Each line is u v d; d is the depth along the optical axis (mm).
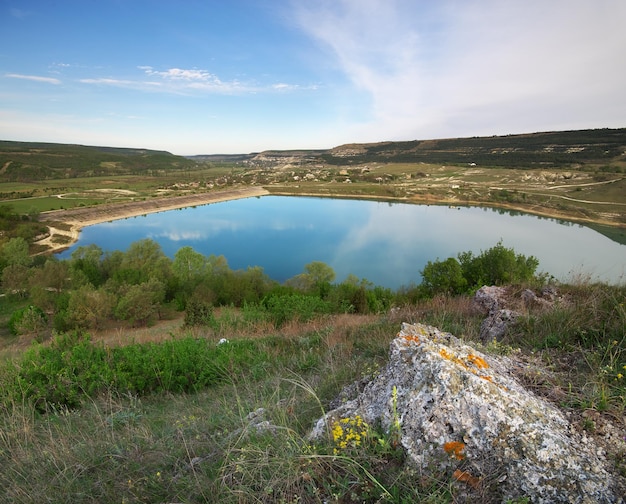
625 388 2830
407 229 109625
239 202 173000
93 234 105000
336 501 2279
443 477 2336
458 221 117812
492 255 27484
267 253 90750
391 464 2492
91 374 6930
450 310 7828
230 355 7793
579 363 3570
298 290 37219
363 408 3043
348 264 79562
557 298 5902
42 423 5133
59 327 28516
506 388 2820
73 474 3143
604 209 114562
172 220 130500
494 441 2396
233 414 4059
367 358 5422
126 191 177375
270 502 2395
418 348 3125
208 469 2887
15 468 3381
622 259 67000
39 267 49781
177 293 41156
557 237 90438
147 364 7277
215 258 47625
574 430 2502
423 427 2541
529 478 2211
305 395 4246
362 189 188625
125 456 3379
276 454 2662
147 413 5473
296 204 164875
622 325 3910
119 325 30469
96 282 47188
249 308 15820
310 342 8672
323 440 2828
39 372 6801
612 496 2088
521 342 4500
